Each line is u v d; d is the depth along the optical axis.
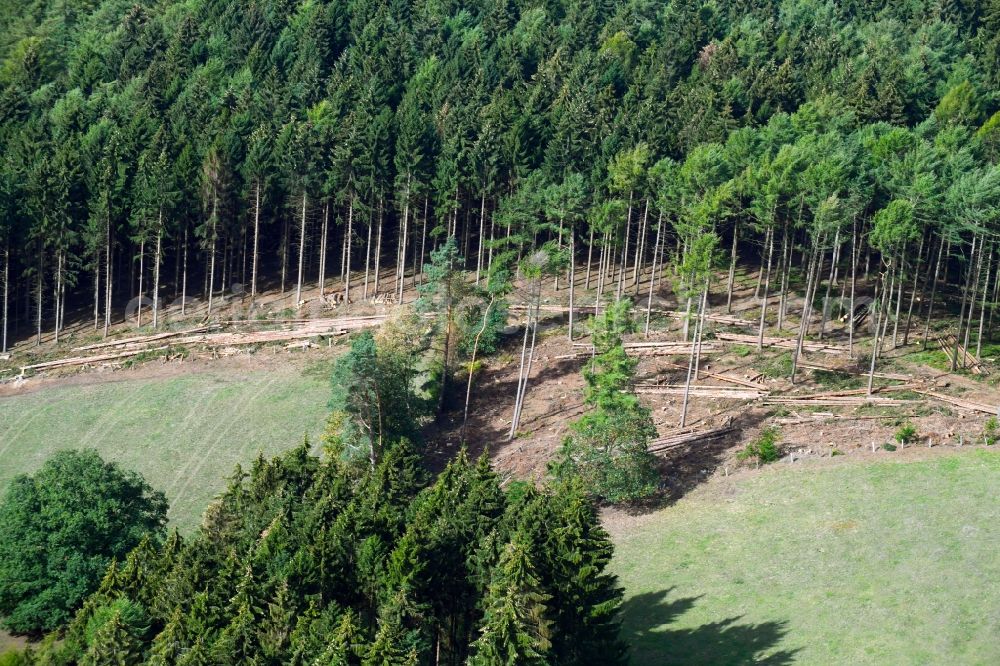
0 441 102.12
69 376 115.06
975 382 92.19
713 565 73.69
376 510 69.25
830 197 93.38
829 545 73.25
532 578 58.00
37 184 121.12
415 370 93.62
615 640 64.38
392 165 127.25
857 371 95.31
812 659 61.66
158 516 80.62
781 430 88.19
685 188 104.12
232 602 59.84
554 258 103.00
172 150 131.88
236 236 129.25
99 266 131.12
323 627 57.84
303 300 125.88
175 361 115.44
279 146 127.50
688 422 91.25
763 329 103.31
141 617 60.50
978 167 103.75
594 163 123.69
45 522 74.31
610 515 82.62
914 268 110.12
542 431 93.94
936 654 60.28
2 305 128.88
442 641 65.31
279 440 98.25
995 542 70.06
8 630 75.19
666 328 107.94
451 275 99.19
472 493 68.19
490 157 123.62
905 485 78.94
